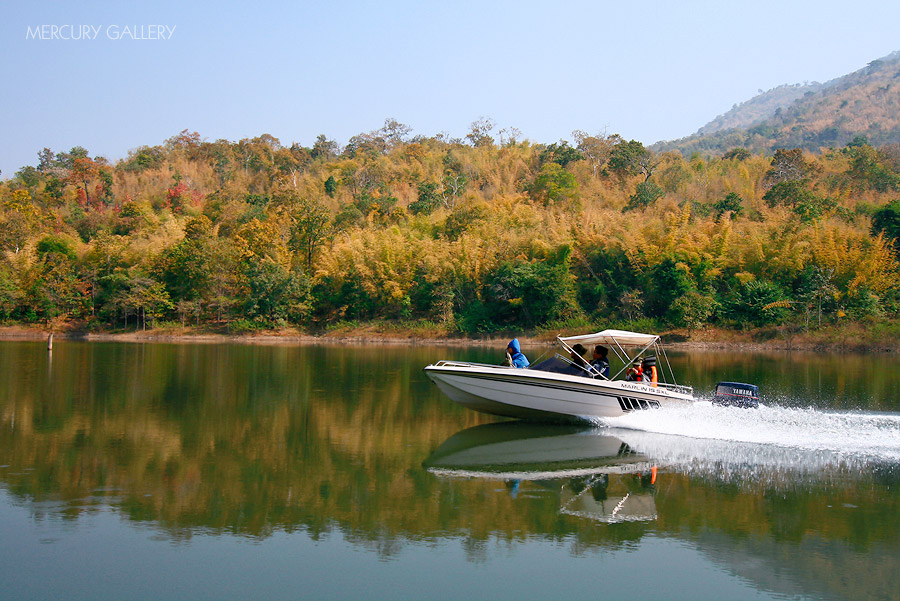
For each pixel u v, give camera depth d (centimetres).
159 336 5069
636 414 1411
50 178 8081
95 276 5491
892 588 664
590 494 948
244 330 5112
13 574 675
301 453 1175
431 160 7619
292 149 8700
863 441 1270
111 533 784
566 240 4728
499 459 1148
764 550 752
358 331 4969
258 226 5528
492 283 4728
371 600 630
